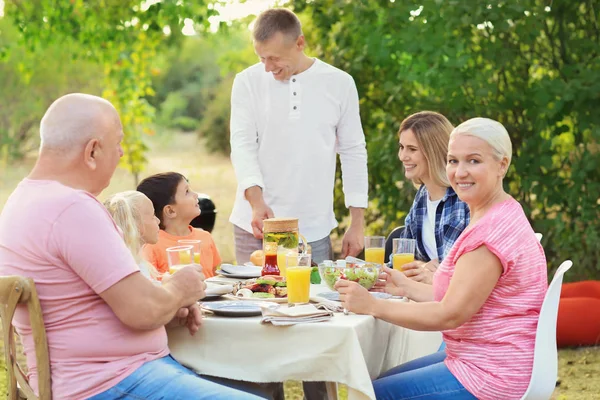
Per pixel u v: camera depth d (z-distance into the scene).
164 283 2.81
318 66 4.38
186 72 31.17
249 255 4.43
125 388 2.62
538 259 2.70
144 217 3.39
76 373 2.61
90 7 7.73
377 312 2.78
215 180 18.00
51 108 2.71
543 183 6.51
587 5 6.54
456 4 6.11
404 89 6.81
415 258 3.91
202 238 4.23
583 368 5.06
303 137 4.34
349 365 2.67
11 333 2.64
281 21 4.18
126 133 10.03
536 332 2.62
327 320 2.78
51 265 2.59
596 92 6.14
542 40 6.71
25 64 9.05
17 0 7.96
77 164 2.70
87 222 2.58
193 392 2.59
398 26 6.44
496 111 6.50
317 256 4.42
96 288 2.58
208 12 7.51
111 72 9.12
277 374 2.76
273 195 4.39
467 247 2.66
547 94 6.21
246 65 8.95
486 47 6.41
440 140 3.74
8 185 17.66
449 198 3.70
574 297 5.64
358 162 4.54
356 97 4.50
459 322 2.65
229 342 2.82
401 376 2.86
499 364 2.66
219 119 24.33
